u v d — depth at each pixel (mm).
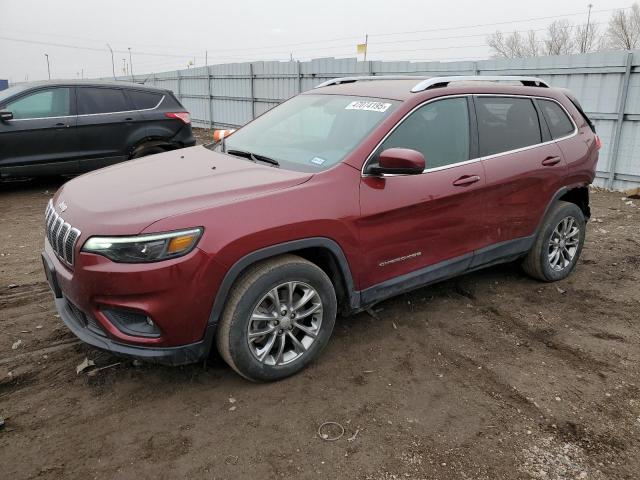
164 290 2734
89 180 3602
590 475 2590
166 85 24578
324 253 3336
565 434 2879
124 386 3203
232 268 2871
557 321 4219
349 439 2789
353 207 3301
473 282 4945
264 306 3127
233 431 2830
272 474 2543
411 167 3186
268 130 4250
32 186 9242
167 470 2555
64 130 8234
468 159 3994
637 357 3699
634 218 7457
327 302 3320
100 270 2730
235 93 19078
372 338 3838
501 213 4230
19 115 7977
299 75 15703
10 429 2814
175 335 2832
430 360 3578
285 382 3271
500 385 3312
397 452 2705
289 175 3289
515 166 4258
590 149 4984
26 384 3213
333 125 3838
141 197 3033
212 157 3887
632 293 4801
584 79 9438
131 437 2773
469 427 2912
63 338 3750
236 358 3016
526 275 5062
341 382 3291
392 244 3551
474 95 4129
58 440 2742
